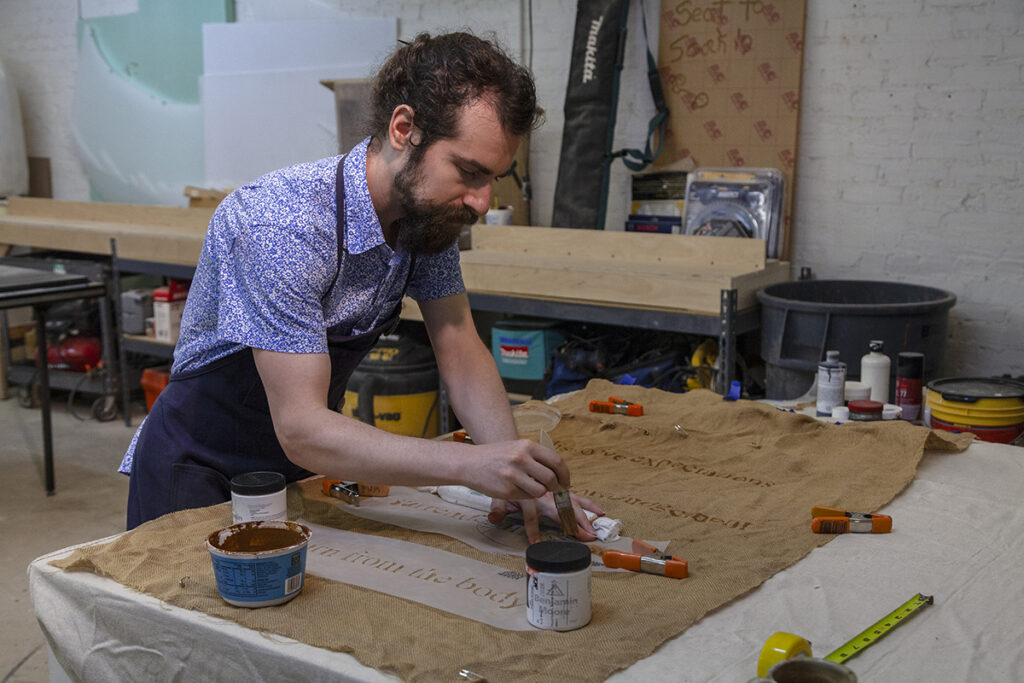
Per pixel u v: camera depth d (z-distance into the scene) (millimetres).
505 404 1517
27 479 3922
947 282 3477
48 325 4855
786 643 897
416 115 1141
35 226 4883
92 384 4781
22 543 3266
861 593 1123
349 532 1312
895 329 2791
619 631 1009
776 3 3576
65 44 5883
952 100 3350
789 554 1229
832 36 3541
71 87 5922
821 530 1305
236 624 1042
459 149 1132
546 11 4195
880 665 958
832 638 1011
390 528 1330
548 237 3785
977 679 934
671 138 3904
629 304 3199
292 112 5043
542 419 1861
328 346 1391
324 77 4891
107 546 1230
